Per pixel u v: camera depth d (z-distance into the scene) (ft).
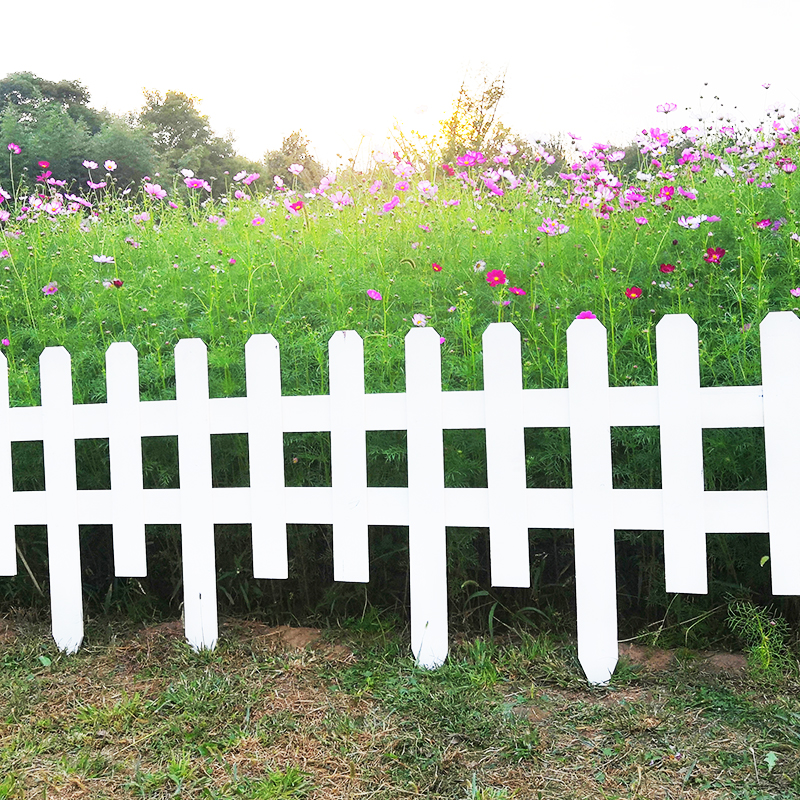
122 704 7.98
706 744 6.74
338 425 9.09
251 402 9.32
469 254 13.76
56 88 118.73
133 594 10.80
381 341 11.07
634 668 8.30
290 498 9.30
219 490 9.48
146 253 16.11
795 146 14.16
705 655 8.55
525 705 7.64
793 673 7.85
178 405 9.53
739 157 14.48
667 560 8.16
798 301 10.57
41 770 6.86
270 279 13.91
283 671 8.66
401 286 13.28
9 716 7.85
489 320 12.12
